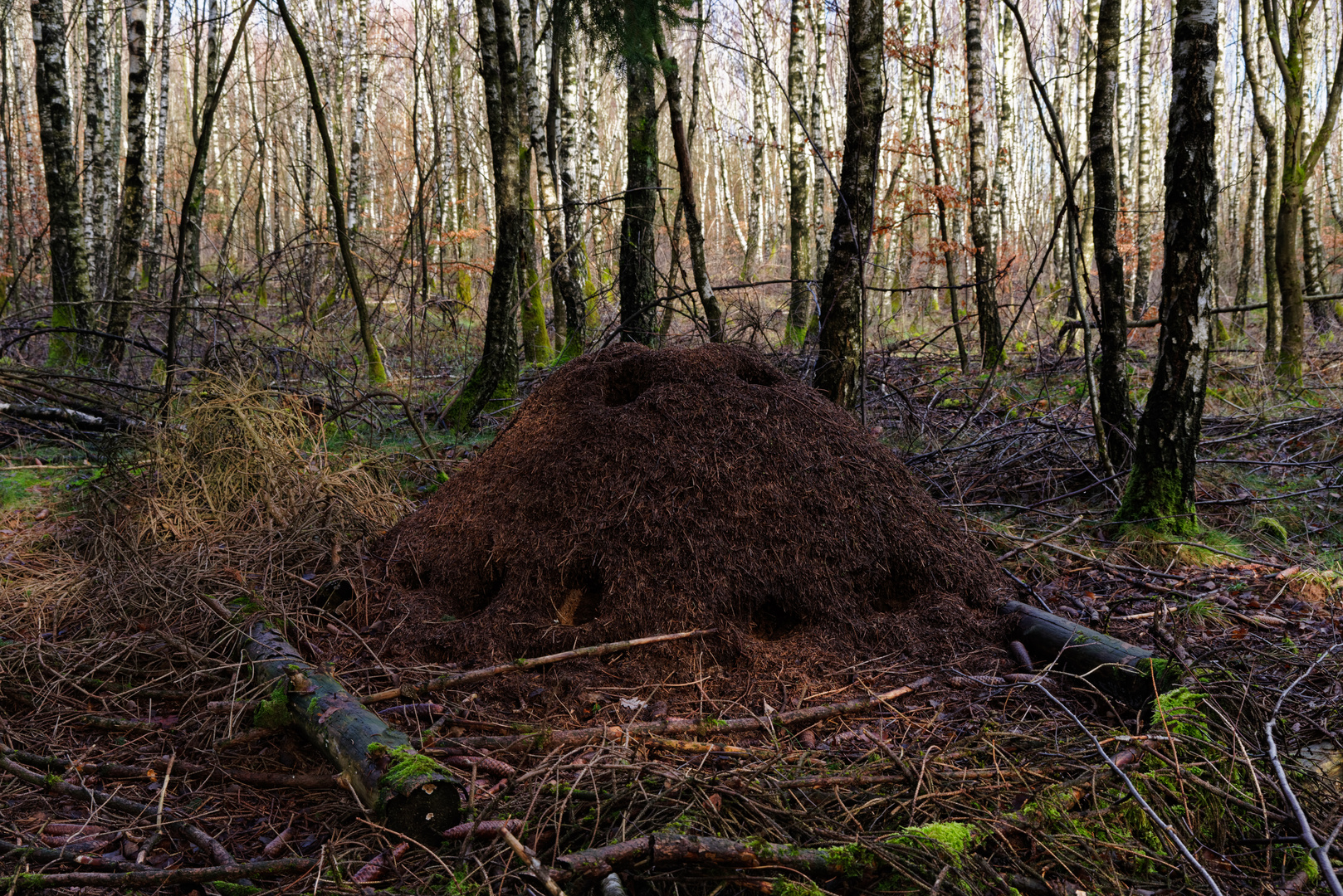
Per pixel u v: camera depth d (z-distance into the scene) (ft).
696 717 10.73
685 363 14.37
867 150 19.77
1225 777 9.09
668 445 13.21
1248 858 8.46
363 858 8.21
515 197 26.68
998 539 17.25
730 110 117.80
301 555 14.49
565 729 10.39
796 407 14.10
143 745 10.49
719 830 8.13
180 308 23.49
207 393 18.67
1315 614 14.39
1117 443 21.06
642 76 29.94
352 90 86.58
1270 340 34.17
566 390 14.66
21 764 9.89
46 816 9.08
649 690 11.27
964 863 7.59
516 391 28.78
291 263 37.24
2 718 10.82
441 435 25.12
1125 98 69.15
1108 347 21.11
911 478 14.39
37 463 20.90
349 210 65.31
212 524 16.01
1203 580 15.83
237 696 10.98
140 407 23.77
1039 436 23.82
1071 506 20.15
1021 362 36.96
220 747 10.16
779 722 10.53
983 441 22.98
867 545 13.00
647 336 30.14
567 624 12.39
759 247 87.30
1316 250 48.42
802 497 13.03
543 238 53.72
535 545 12.77
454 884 7.51
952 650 12.17
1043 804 8.46
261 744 10.30
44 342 34.19
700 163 117.60
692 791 8.61
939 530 13.70
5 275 48.14
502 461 14.20
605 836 8.21
